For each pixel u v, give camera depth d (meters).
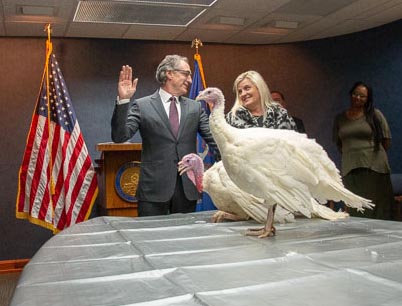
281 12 5.99
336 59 7.56
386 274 1.51
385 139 5.88
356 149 5.84
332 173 2.38
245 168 2.21
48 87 5.53
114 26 6.31
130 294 1.38
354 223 2.65
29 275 1.62
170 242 2.20
